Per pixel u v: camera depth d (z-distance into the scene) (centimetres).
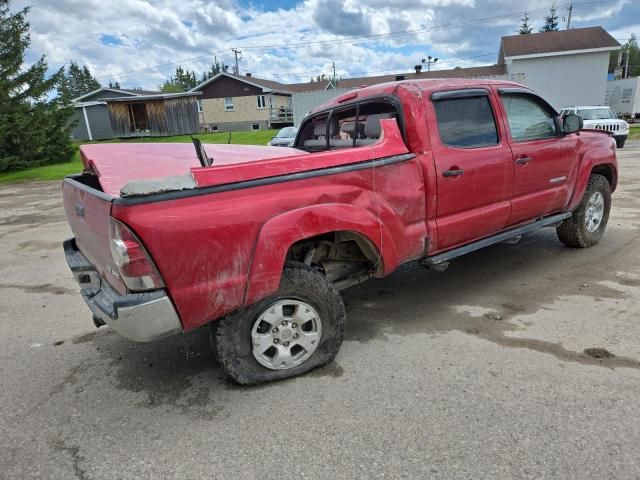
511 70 2938
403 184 324
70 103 2378
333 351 310
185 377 312
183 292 243
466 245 391
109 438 251
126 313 232
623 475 206
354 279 338
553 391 269
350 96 409
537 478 207
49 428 263
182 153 349
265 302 279
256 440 243
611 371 287
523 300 405
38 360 346
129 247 225
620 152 1553
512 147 400
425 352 325
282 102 4447
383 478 212
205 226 242
